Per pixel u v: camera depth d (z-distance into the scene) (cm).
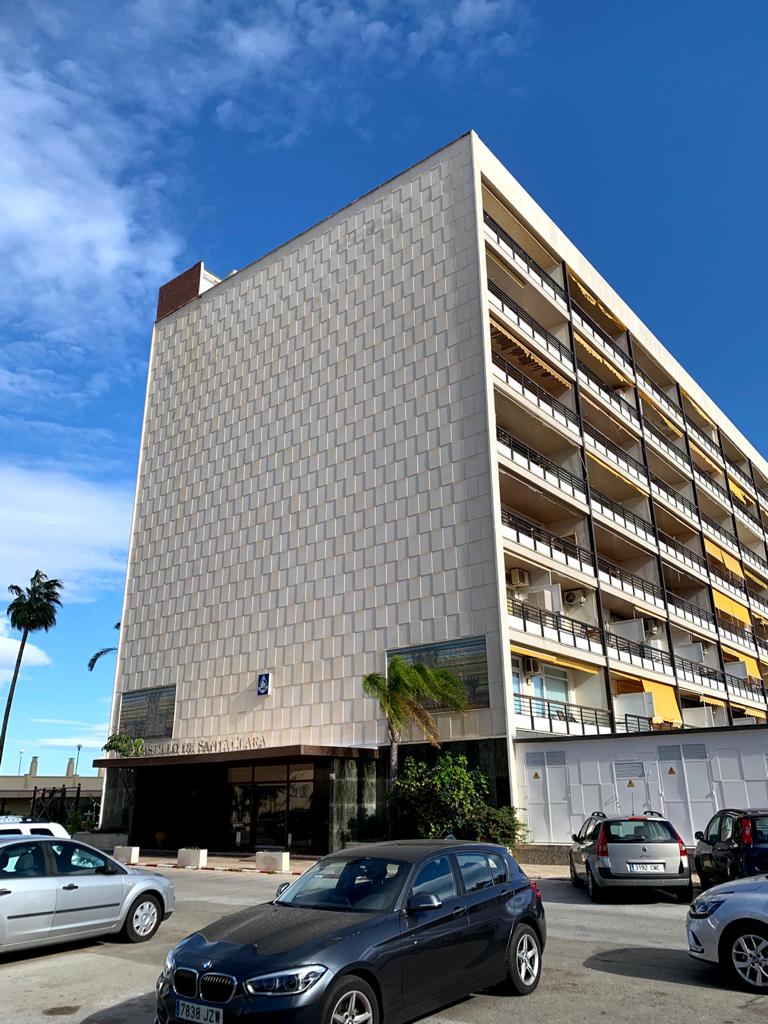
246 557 3288
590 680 2928
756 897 732
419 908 610
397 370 2977
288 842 2620
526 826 2222
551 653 2658
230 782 2930
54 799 3738
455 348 2811
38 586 5531
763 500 5659
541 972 794
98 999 742
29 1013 699
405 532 2753
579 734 2662
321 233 3494
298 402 3322
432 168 3105
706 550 4297
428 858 681
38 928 911
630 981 756
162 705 3369
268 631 3081
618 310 3944
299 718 2852
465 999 694
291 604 3036
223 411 3656
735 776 1975
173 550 3628
